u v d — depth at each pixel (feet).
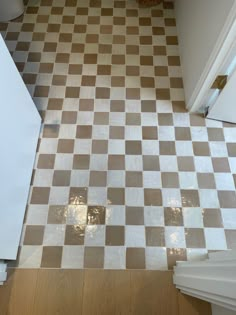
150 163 4.22
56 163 4.19
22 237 3.63
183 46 5.01
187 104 4.62
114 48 5.39
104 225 3.75
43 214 3.80
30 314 3.22
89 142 4.38
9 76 2.87
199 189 4.01
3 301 3.27
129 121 4.58
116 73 5.08
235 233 3.70
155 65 5.17
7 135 2.96
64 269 3.46
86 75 5.04
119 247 3.61
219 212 3.84
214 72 3.67
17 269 3.43
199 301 3.27
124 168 4.18
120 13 5.88
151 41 5.48
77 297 3.31
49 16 5.81
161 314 3.23
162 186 4.04
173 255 3.57
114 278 3.42
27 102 3.63
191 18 4.53
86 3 6.02
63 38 5.51
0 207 2.86
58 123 4.53
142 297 3.32
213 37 3.46
